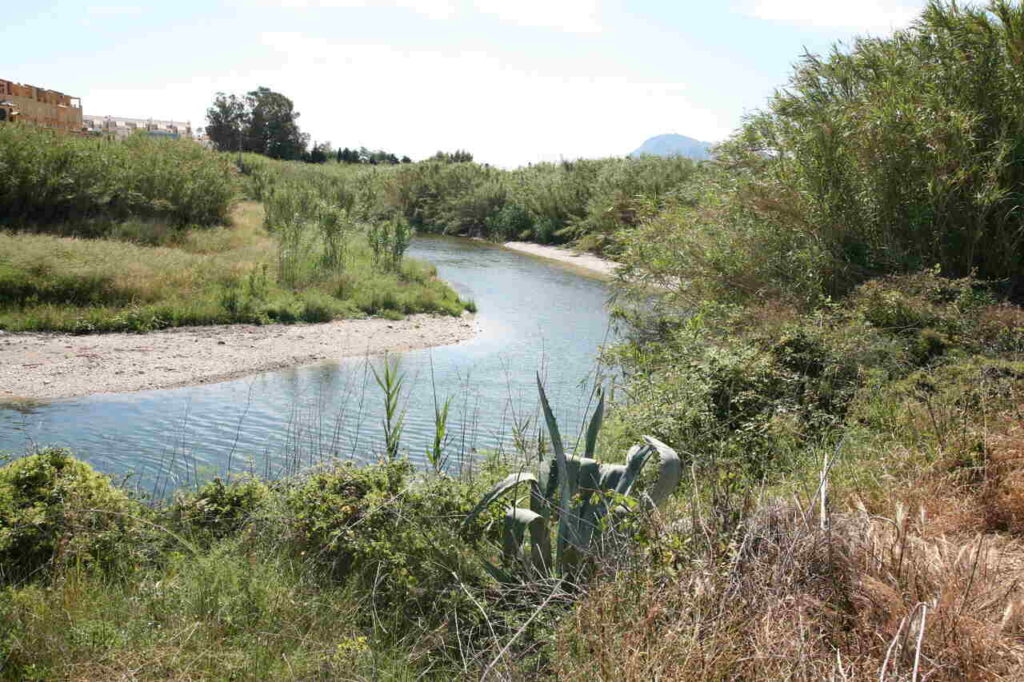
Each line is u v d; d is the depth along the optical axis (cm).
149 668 334
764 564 321
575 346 1753
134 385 1332
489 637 361
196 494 521
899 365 774
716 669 269
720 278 1127
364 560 436
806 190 1109
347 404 1230
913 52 1146
